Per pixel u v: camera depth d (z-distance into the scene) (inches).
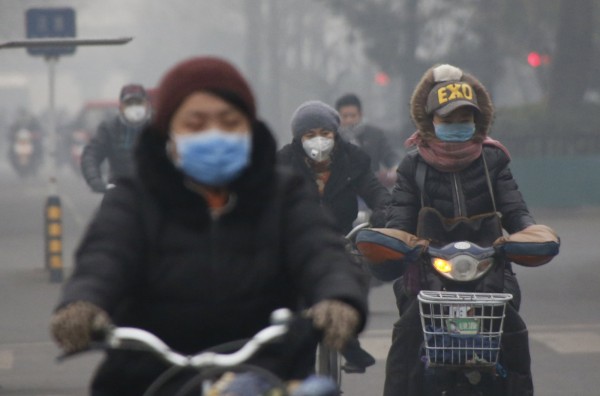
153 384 477.1
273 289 514.3
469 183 871.7
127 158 1604.3
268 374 452.8
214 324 509.7
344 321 477.7
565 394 1085.8
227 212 508.7
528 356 823.1
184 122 503.5
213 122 503.2
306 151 989.8
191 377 485.4
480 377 798.5
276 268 512.1
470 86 877.2
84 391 1107.3
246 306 510.9
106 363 504.4
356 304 485.4
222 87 504.4
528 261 813.2
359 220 1401.3
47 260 2038.6
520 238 810.8
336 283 490.6
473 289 818.8
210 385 463.2
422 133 880.3
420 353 820.6
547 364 1221.7
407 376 854.5
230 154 499.2
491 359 780.6
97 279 491.8
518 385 817.5
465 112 866.8
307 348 501.4
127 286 505.7
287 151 1002.7
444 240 861.2
